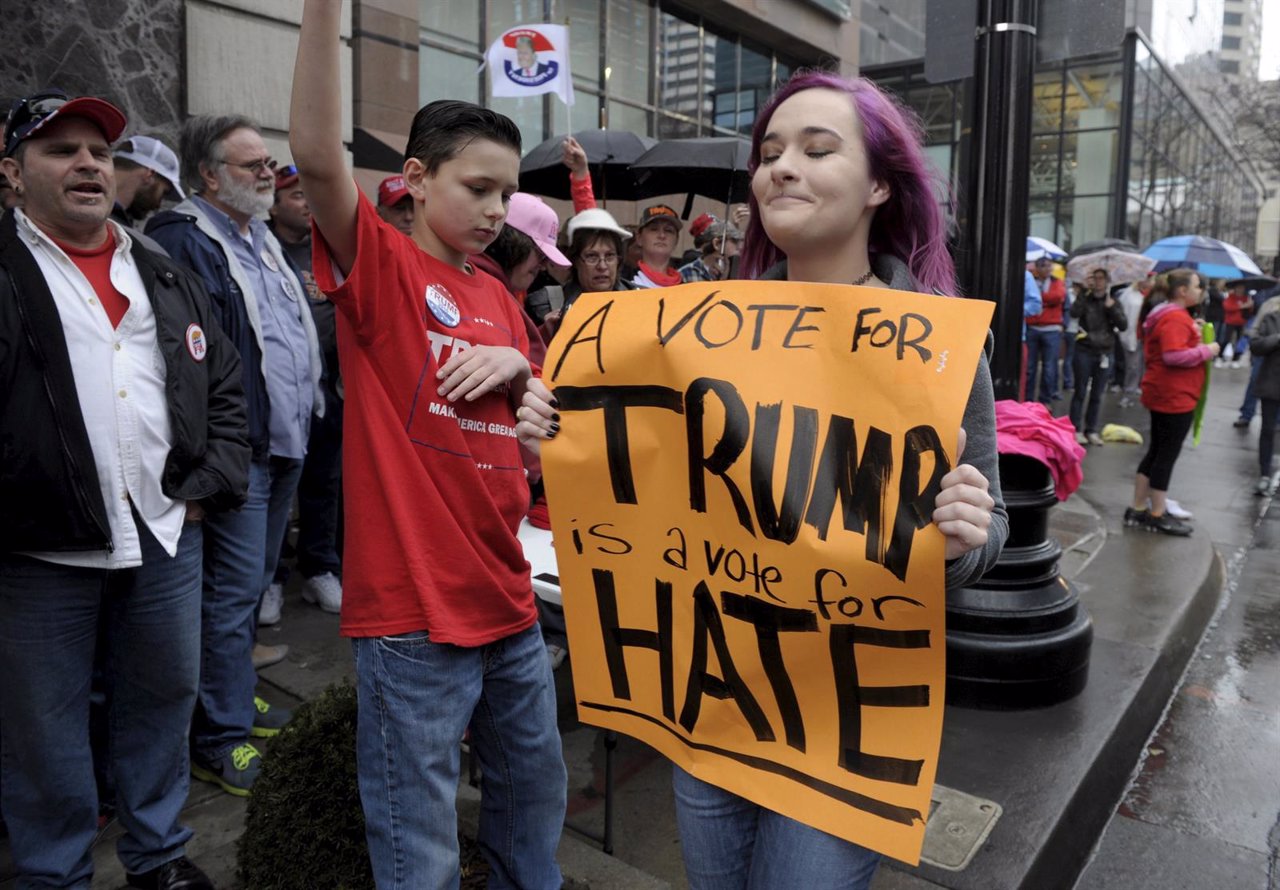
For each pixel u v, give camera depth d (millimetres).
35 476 1988
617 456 1523
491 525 1883
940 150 20953
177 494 2197
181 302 2289
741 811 1507
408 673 1787
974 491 1262
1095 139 24734
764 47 15930
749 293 1437
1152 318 6246
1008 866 2562
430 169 1859
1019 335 3738
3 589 2055
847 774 1364
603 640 1575
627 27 12922
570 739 3273
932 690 1322
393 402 1800
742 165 6008
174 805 2318
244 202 3135
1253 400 11398
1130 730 3633
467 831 2391
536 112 11523
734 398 1407
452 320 1876
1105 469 8617
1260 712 3988
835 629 1362
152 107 4629
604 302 1576
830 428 1356
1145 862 2906
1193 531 6285
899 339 1334
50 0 4211
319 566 4414
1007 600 3635
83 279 2107
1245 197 62719
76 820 2176
